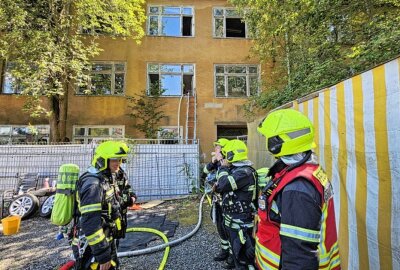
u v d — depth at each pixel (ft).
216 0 47.78
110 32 41.19
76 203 7.38
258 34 35.19
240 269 9.09
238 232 9.12
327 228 4.55
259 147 20.38
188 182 29.50
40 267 12.96
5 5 30.53
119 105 44.34
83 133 43.50
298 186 4.35
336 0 18.15
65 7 36.19
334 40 21.47
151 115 43.19
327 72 19.97
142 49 45.88
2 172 27.09
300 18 20.57
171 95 45.55
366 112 7.95
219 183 9.48
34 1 34.86
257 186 9.32
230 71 46.83
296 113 4.93
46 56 32.37
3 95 42.80
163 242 15.57
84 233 6.71
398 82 6.73
